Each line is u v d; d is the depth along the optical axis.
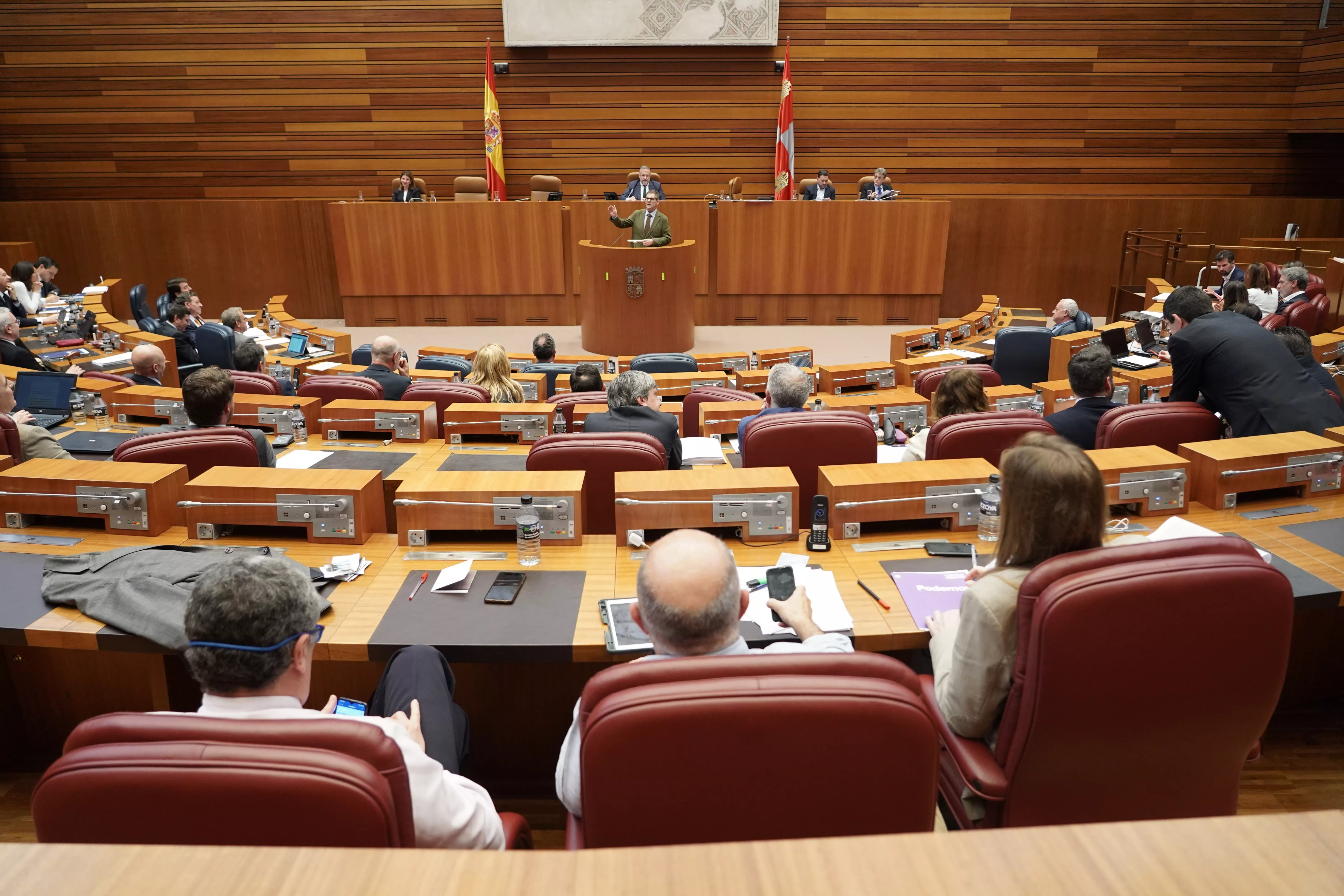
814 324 11.62
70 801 1.18
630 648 2.27
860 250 11.30
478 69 12.02
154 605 2.41
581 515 2.88
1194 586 1.55
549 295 11.50
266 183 12.52
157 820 1.19
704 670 1.34
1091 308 12.27
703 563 1.54
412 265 11.39
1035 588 1.61
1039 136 12.16
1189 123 12.11
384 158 12.38
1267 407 3.56
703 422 4.63
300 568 1.63
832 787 1.31
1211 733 1.68
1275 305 8.45
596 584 2.62
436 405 4.66
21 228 12.07
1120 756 1.69
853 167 12.29
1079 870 0.61
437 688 2.07
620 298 9.62
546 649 2.29
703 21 11.69
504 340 10.94
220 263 12.30
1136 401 5.57
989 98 12.05
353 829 1.19
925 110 12.09
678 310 9.73
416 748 1.53
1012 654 1.73
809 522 3.55
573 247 11.30
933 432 3.44
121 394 4.83
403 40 11.96
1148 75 11.96
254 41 12.05
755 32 11.73
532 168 12.34
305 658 1.59
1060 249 12.11
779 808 1.31
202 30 12.04
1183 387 3.85
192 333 7.71
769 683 1.29
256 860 0.67
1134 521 2.97
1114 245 12.05
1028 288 12.23
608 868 0.65
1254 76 11.95
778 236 11.27
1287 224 11.89
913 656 2.67
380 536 2.97
